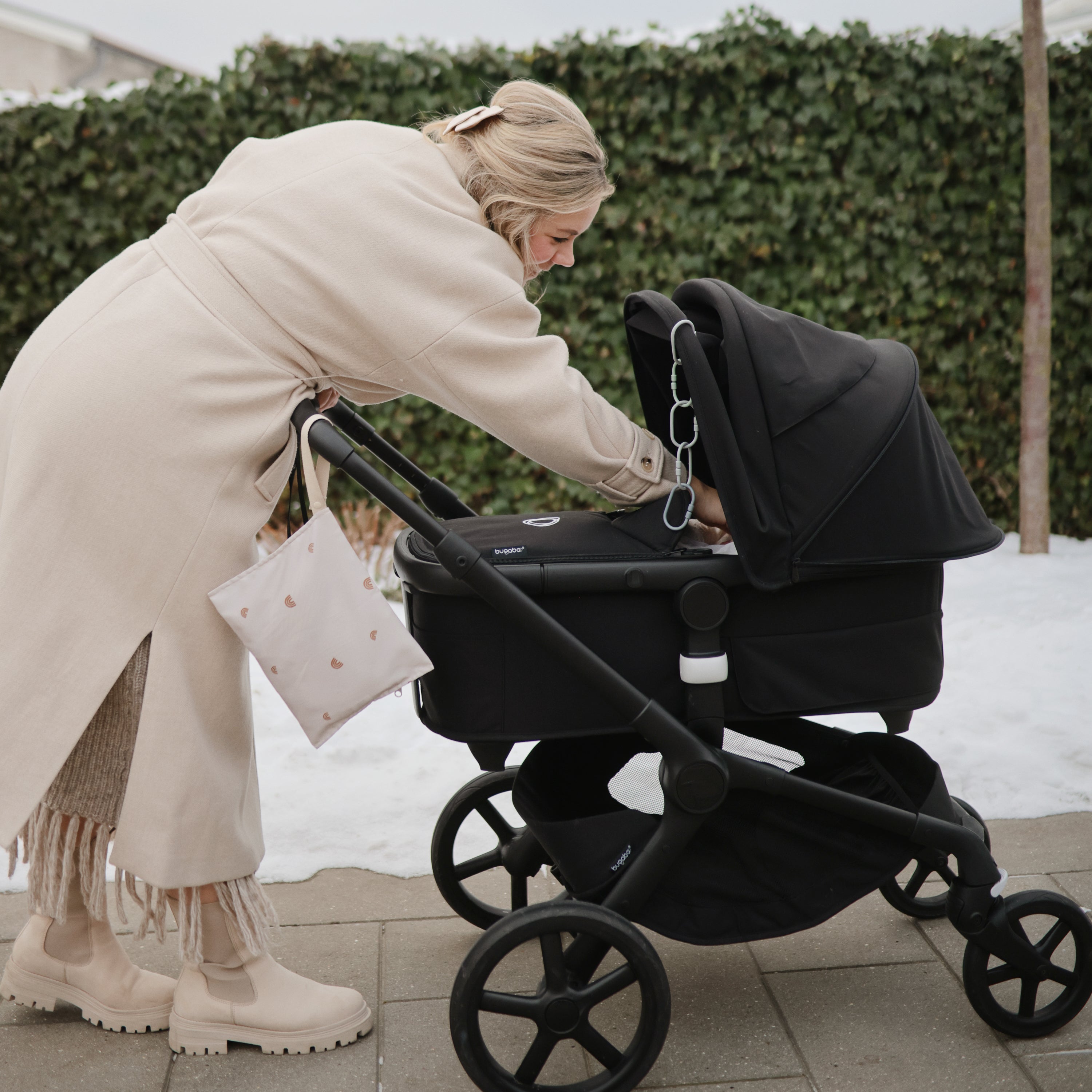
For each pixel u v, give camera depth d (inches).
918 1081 66.2
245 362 61.5
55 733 61.1
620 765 80.5
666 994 63.3
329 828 101.0
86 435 60.2
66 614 61.1
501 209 64.1
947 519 64.0
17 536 61.0
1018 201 185.3
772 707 65.1
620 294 182.4
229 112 171.8
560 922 61.8
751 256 183.5
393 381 64.2
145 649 62.7
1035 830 96.8
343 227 60.4
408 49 172.1
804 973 78.7
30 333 179.8
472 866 84.3
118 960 73.5
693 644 62.9
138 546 61.1
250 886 68.1
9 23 438.6
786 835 67.8
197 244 62.9
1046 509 185.3
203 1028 69.5
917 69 179.3
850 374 63.6
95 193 174.4
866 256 186.2
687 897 66.9
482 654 63.3
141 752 62.3
